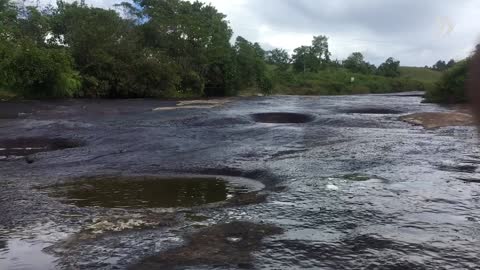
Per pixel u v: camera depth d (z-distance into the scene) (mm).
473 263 3084
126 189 6262
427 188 5305
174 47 35875
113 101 23297
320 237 3701
